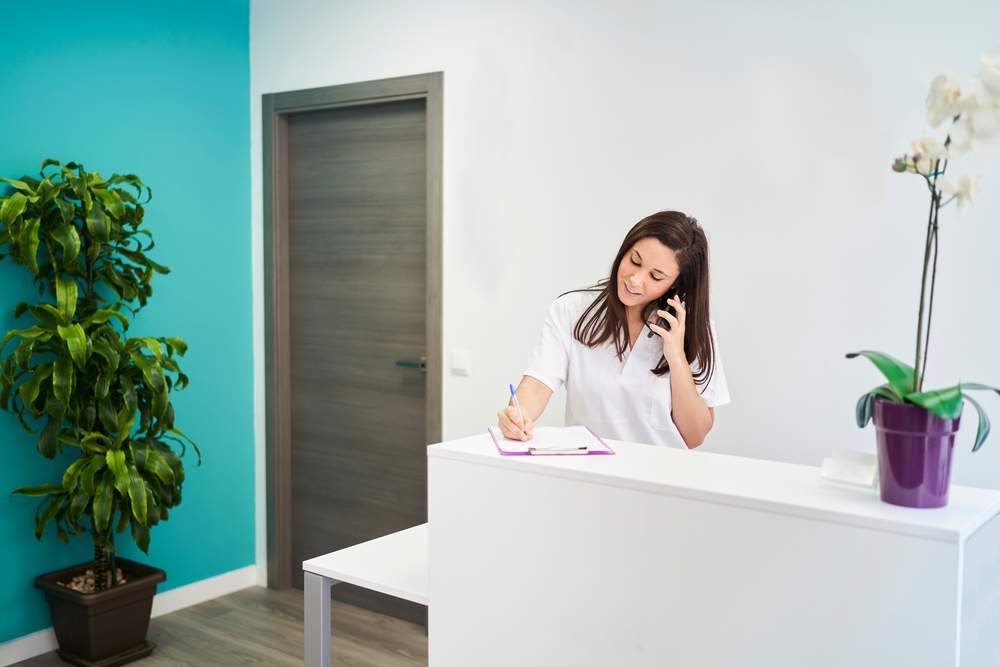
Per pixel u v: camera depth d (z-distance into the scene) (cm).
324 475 364
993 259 220
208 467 351
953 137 115
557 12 286
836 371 244
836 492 128
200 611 341
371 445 349
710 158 260
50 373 266
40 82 287
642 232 200
